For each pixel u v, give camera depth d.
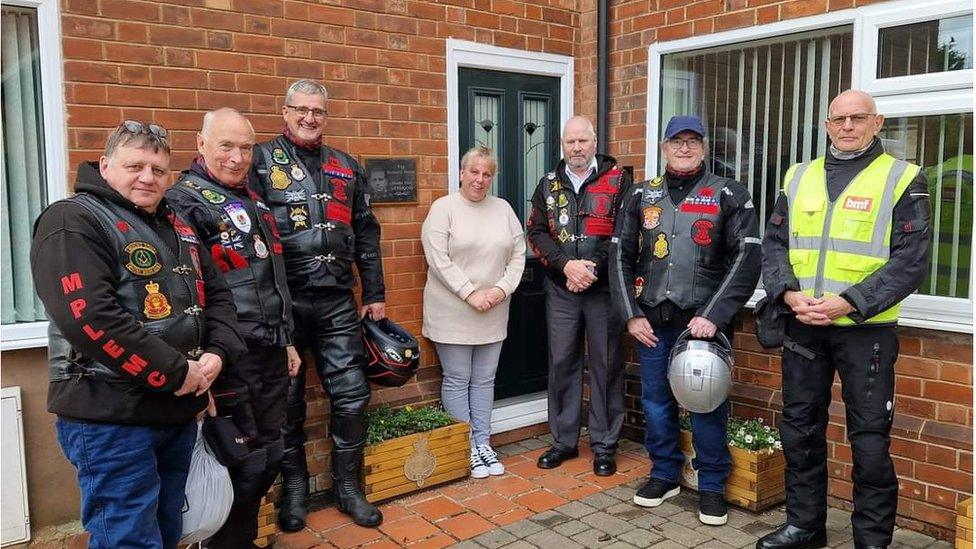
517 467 4.28
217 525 2.59
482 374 4.20
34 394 3.14
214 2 3.45
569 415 4.29
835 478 3.75
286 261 3.37
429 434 3.91
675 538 3.39
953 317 3.35
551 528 3.50
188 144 3.42
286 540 3.40
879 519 3.00
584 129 3.97
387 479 3.77
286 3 3.66
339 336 3.54
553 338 4.23
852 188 2.99
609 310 4.10
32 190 3.17
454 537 3.42
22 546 3.08
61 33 3.10
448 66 4.25
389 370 3.66
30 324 3.13
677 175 3.61
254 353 2.93
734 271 3.45
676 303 3.56
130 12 3.24
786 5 3.87
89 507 2.22
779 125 4.05
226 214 2.87
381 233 4.04
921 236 2.85
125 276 2.17
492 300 4.01
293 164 3.38
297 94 3.34
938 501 3.39
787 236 3.19
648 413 3.77
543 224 4.19
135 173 2.21
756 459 3.57
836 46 3.78
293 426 3.56
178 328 2.28
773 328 3.20
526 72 4.64
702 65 4.36
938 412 3.41
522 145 4.72
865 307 2.84
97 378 2.15
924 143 3.49
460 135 4.42
